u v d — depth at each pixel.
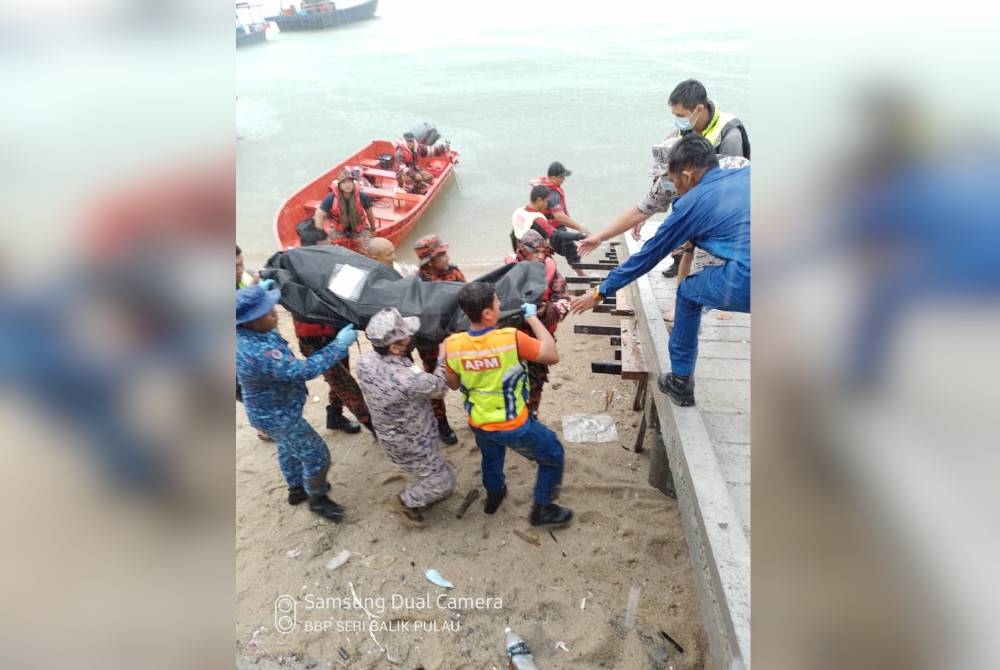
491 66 20.88
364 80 20.52
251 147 14.84
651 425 4.58
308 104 18.08
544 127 14.70
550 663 3.51
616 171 12.20
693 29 24.33
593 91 17.09
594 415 5.50
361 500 4.63
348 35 30.28
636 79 17.81
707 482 3.10
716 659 2.76
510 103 16.62
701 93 4.18
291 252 4.40
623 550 4.18
